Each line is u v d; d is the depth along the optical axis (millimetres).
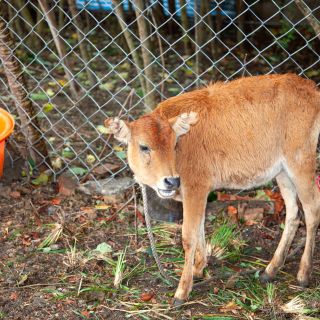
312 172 3102
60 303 3094
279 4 5629
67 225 3586
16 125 4359
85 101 4816
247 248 3469
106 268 3320
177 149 2975
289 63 5422
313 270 3312
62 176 3947
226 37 5922
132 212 3701
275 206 3711
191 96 3078
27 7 5527
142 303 3090
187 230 3039
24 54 5512
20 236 3535
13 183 3949
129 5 5840
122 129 2881
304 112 3062
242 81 3107
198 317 3014
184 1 4867
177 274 3268
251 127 3041
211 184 3062
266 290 3158
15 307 3076
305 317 2975
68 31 6094
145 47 3742
